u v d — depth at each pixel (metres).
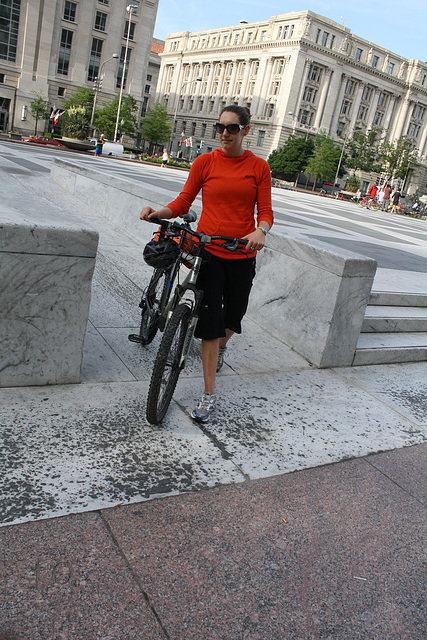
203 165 2.96
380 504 2.65
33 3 53.00
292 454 2.95
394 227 17.94
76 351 3.15
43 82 56.12
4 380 3.01
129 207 7.85
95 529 2.06
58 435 2.65
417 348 4.98
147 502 2.29
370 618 1.91
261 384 3.81
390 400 4.00
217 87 84.69
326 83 74.69
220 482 2.55
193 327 2.96
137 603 1.76
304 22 69.56
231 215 2.96
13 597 1.67
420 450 3.30
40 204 3.42
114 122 55.44
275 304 4.88
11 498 2.13
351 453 3.10
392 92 83.56
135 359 3.75
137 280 5.62
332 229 11.38
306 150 69.81
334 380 4.17
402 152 65.44
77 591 1.75
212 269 2.96
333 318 4.22
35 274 2.86
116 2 57.53
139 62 61.75
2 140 29.95
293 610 1.88
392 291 5.55
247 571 2.02
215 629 1.72
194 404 3.31
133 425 2.90
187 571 1.95
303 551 2.20
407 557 2.29
